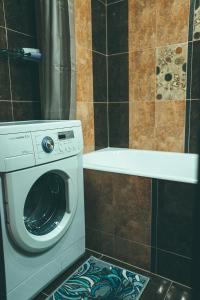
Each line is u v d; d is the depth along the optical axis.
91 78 2.16
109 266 1.51
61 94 1.62
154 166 2.16
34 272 1.21
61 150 1.27
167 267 1.39
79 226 1.50
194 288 0.35
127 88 2.28
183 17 1.92
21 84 1.65
